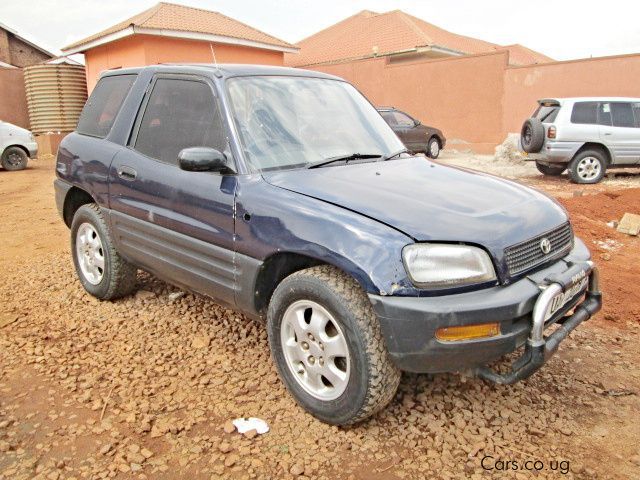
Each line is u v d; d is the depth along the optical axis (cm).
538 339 271
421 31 2670
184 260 369
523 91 1838
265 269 322
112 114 452
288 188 314
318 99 407
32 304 472
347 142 386
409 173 353
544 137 1198
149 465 270
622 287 500
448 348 260
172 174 371
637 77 1611
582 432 297
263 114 365
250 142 346
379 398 276
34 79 1992
